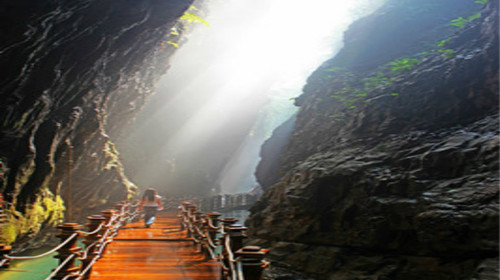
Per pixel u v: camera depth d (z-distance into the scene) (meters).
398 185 10.34
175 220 17.75
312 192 11.76
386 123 13.73
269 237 13.05
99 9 8.91
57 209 13.14
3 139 9.61
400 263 9.55
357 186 10.99
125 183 19.59
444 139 11.27
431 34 19.03
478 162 9.64
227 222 6.81
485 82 12.42
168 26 13.02
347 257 10.57
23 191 10.99
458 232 8.29
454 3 19.92
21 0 7.21
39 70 9.29
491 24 13.10
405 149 11.69
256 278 4.38
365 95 15.97
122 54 12.25
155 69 19.61
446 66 13.77
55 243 13.35
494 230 7.82
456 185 9.45
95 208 17.16
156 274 7.16
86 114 14.11
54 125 11.66
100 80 12.92
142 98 21.11
